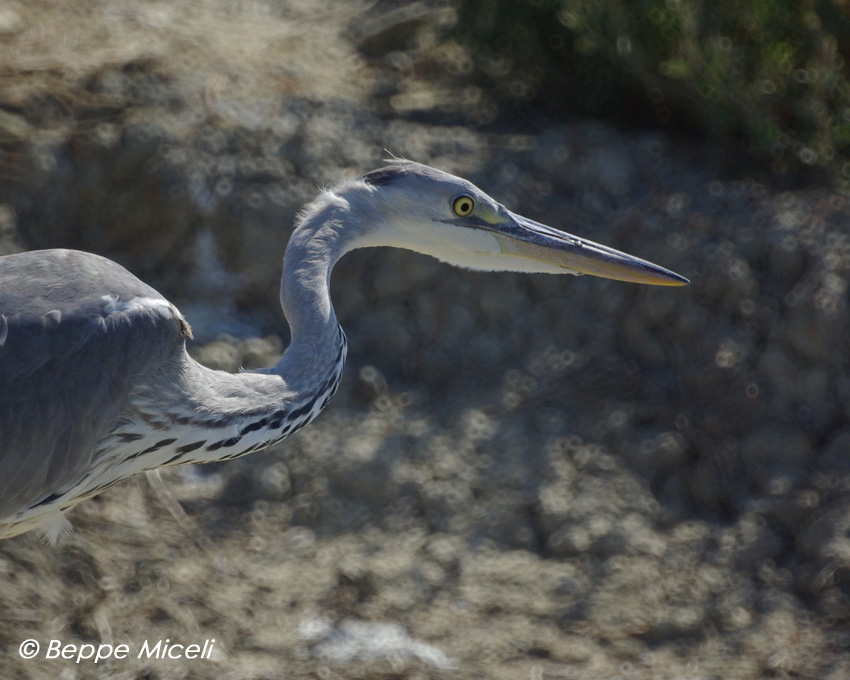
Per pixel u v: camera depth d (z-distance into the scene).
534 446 10.88
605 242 11.81
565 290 11.81
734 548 9.94
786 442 10.48
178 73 13.16
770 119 11.91
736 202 11.78
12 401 6.48
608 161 12.34
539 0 12.71
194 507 10.50
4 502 6.71
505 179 12.27
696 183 12.14
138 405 6.77
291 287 7.32
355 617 9.49
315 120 12.78
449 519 10.42
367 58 14.36
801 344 10.73
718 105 12.10
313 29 14.87
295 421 7.24
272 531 10.39
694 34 11.76
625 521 10.16
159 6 14.88
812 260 11.00
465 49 13.87
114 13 14.45
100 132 12.36
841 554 9.52
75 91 12.73
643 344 11.37
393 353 11.84
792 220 11.37
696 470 10.56
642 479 10.51
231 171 12.24
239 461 10.89
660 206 11.88
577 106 13.50
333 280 12.07
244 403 7.05
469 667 9.03
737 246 11.32
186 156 12.26
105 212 12.31
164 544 10.03
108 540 9.91
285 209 12.10
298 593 9.70
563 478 10.56
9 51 13.27
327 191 7.74
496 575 9.93
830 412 10.56
